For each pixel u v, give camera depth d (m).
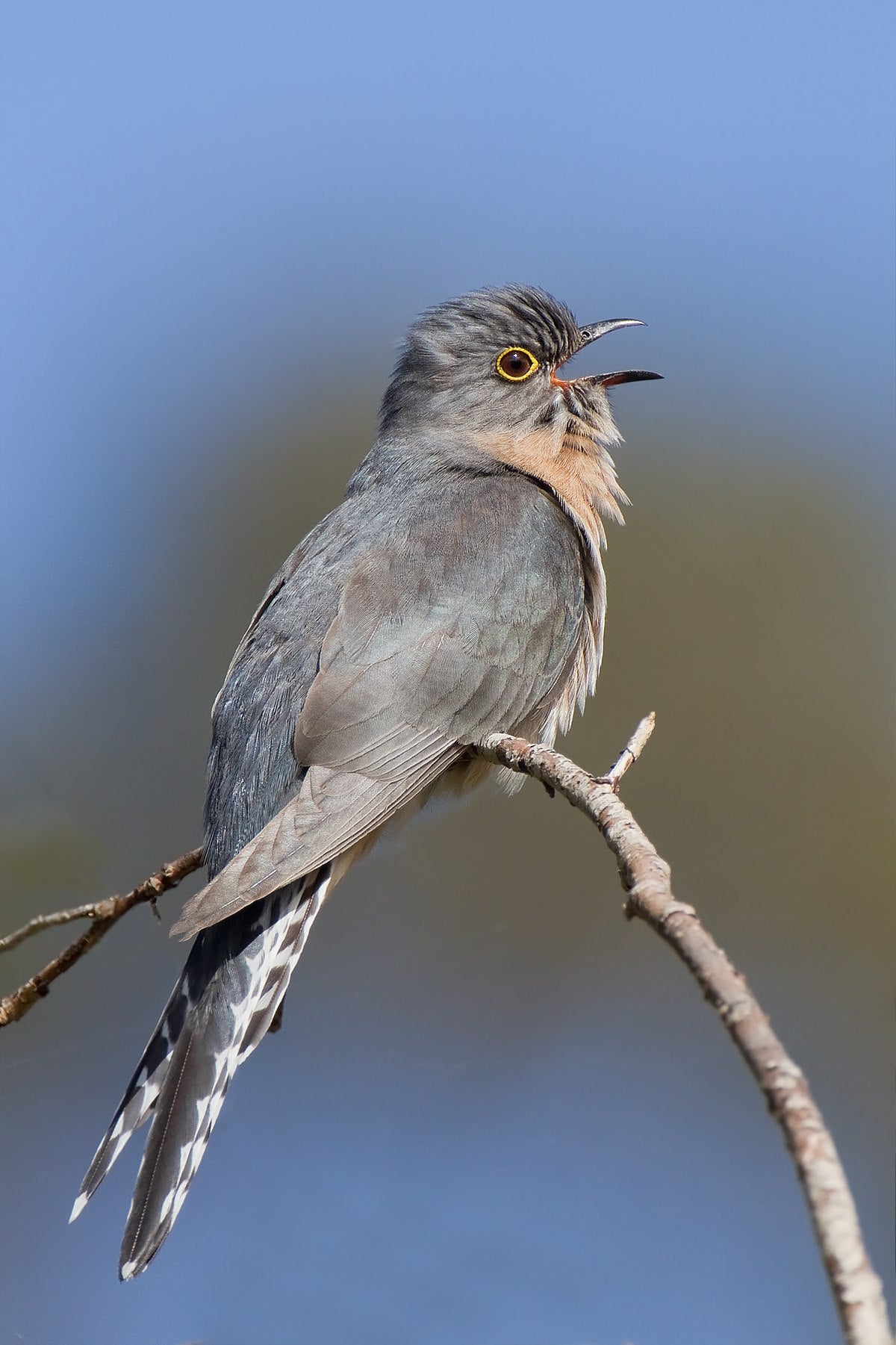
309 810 7.57
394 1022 13.00
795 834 14.08
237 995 7.40
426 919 13.57
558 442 10.14
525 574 8.87
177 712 14.38
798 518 15.35
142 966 12.79
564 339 10.23
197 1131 6.97
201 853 7.72
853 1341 3.61
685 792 14.34
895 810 14.02
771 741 14.55
